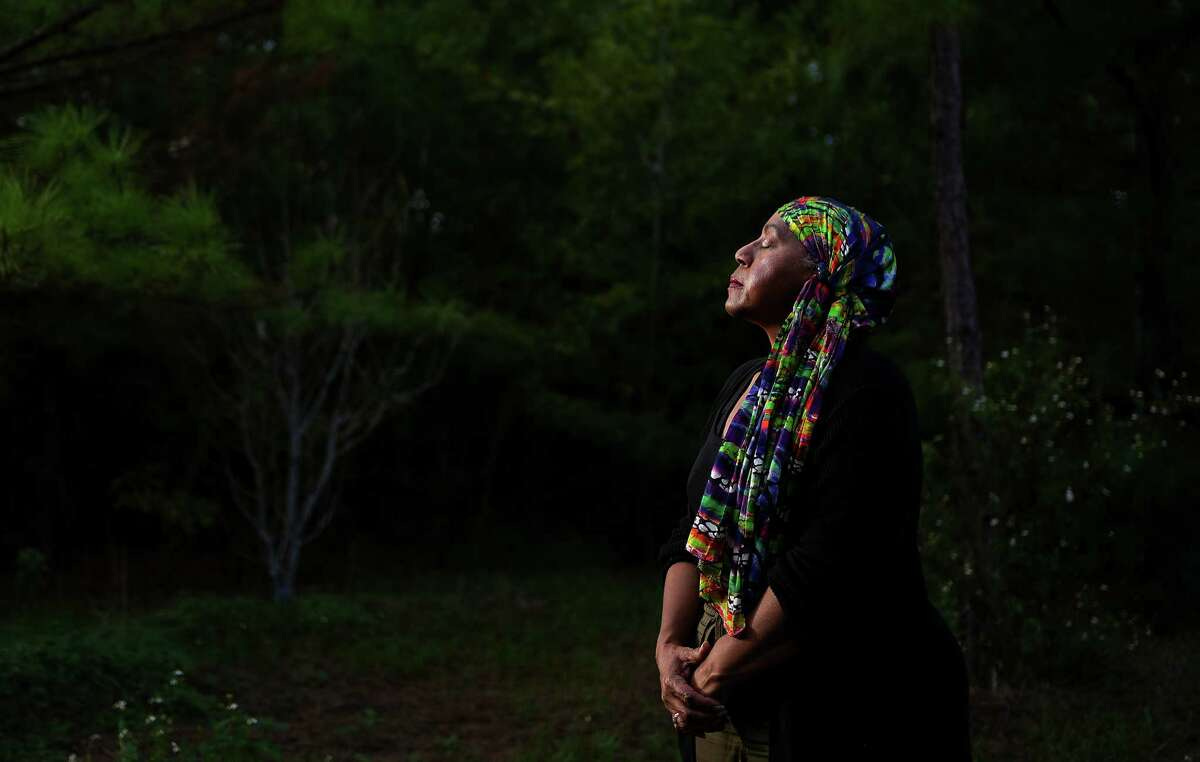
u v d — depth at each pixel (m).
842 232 1.64
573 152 12.73
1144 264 8.22
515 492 14.66
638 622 8.42
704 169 11.91
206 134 6.72
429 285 11.74
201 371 10.84
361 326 9.12
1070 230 8.56
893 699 1.51
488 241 13.28
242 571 11.70
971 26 7.05
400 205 11.52
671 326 13.04
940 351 9.89
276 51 7.21
